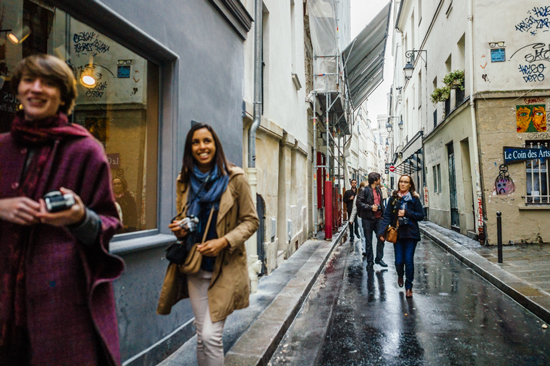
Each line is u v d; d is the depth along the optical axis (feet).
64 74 4.76
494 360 11.29
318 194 47.96
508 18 32.78
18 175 4.62
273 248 23.93
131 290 9.42
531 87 32.24
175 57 11.53
